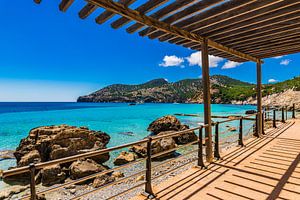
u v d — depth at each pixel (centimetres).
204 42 418
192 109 5322
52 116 3416
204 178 352
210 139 438
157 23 315
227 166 409
